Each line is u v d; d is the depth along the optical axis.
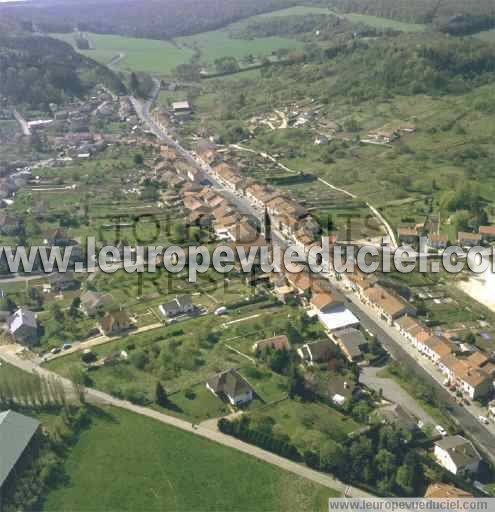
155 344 190.50
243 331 196.88
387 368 179.00
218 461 146.38
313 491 137.12
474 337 189.25
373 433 150.38
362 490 137.12
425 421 157.00
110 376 178.12
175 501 137.00
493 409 159.75
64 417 160.75
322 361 180.25
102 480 143.00
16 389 166.12
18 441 148.00
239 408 162.88
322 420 156.25
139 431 156.50
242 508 134.50
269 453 148.38
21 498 137.38
